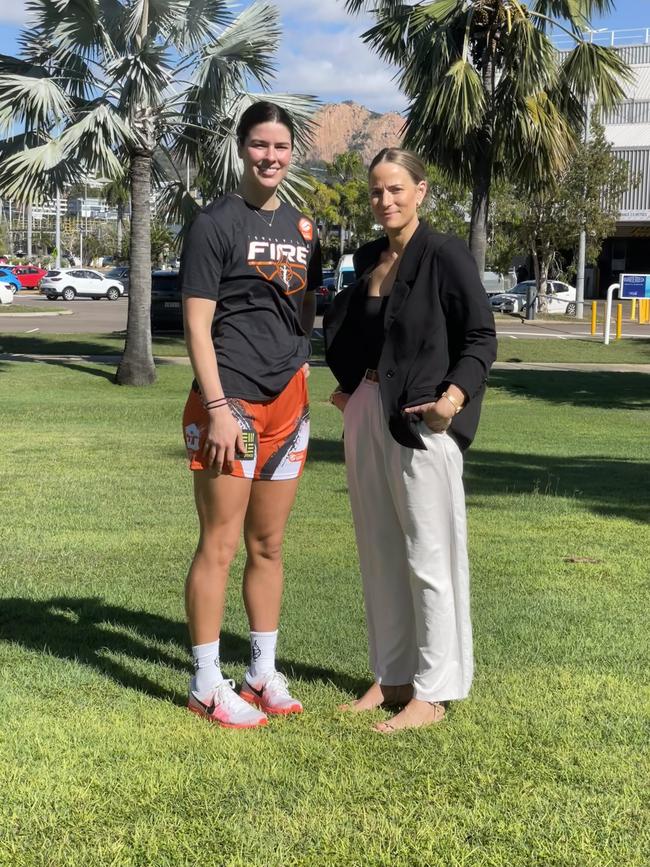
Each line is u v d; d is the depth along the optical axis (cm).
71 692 361
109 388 1770
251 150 332
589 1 1869
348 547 633
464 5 1822
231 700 337
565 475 959
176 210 1945
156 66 1658
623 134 5562
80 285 5209
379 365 334
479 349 326
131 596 505
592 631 452
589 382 2033
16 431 1231
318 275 364
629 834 260
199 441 334
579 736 324
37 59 1752
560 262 4525
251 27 1703
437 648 335
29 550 611
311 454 1069
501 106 1831
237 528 340
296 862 244
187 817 265
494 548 632
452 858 245
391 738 321
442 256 329
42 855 245
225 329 334
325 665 403
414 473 329
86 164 1670
